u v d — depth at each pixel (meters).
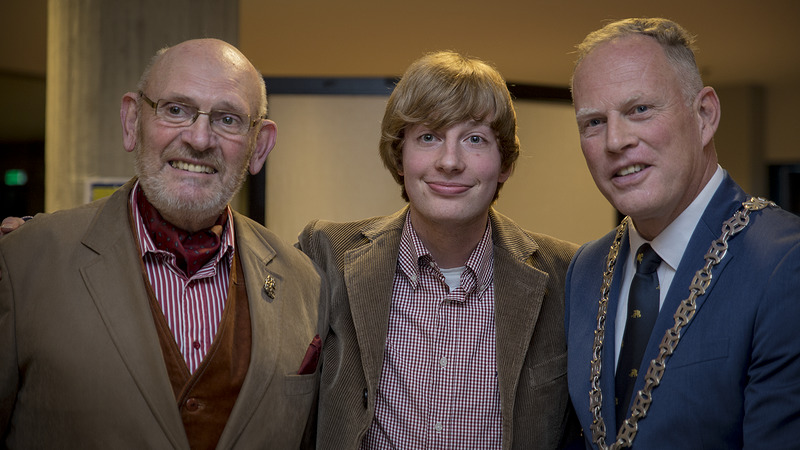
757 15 6.82
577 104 1.74
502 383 1.92
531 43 7.47
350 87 4.11
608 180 1.71
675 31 1.69
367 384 1.92
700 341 1.58
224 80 1.73
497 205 3.96
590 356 1.83
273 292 1.85
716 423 1.56
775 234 1.58
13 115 8.02
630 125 1.64
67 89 3.77
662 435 1.60
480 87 1.92
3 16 6.54
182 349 1.70
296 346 1.84
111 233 1.71
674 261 1.71
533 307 2.01
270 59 7.97
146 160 1.72
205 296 1.77
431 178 1.95
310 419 2.00
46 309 1.61
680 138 1.64
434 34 7.20
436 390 1.96
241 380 1.71
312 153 4.12
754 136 9.49
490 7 6.47
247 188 4.07
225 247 1.82
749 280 1.56
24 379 1.61
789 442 1.46
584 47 1.77
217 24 3.88
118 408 1.57
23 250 1.67
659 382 1.61
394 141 2.04
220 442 1.64
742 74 9.09
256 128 1.84
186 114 1.71
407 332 2.01
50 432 1.58
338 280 2.08
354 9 6.50
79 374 1.58
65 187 3.77
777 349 1.49
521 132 4.02
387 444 1.94
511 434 1.89
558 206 4.11
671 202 1.65
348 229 2.20
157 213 1.76
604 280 1.88
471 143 1.96
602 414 1.74
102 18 3.77
